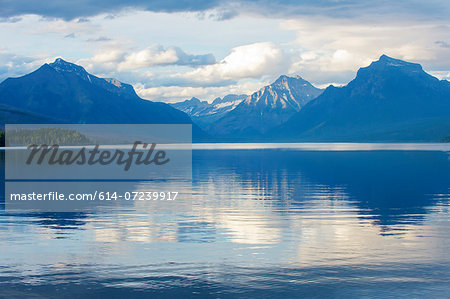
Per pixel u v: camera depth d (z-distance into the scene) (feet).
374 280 48.85
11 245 63.16
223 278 49.75
